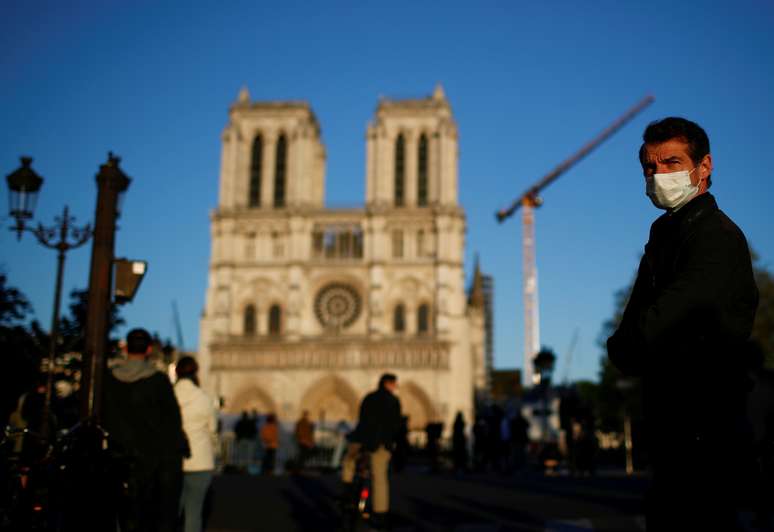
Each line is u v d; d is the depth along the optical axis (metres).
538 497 28.27
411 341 120.88
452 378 121.44
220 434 52.44
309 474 48.34
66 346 40.50
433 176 128.12
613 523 20.41
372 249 125.38
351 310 125.19
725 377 5.34
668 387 5.43
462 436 51.91
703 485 5.25
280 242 127.50
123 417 13.85
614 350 5.56
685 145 5.70
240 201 128.75
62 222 24.73
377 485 19.31
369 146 129.50
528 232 196.62
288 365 121.88
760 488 5.30
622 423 103.25
